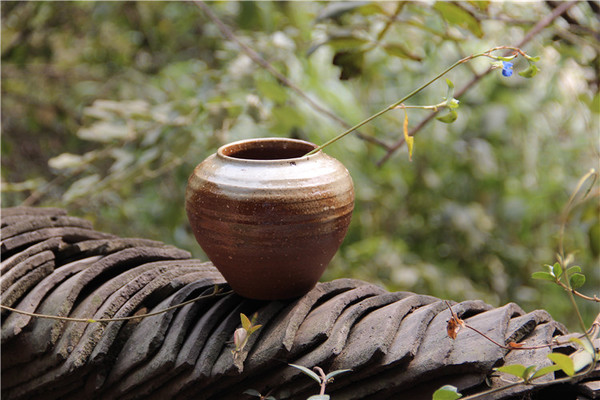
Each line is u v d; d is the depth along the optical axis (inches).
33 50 97.2
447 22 54.2
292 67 77.9
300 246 34.8
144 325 37.9
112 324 37.4
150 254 42.6
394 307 35.6
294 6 71.0
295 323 35.5
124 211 88.4
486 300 92.9
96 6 96.2
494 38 72.9
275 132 61.6
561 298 92.0
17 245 42.1
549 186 90.3
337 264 89.4
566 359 28.7
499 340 32.4
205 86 72.2
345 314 35.7
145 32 96.7
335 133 79.7
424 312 34.9
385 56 79.7
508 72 33.2
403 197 97.3
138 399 37.9
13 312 39.0
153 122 71.6
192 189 36.0
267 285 36.2
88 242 43.6
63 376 37.5
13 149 97.2
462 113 92.5
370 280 88.5
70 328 37.9
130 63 103.1
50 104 95.5
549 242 91.0
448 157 94.3
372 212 96.7
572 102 76.8
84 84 101.3
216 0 82.5
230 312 37.7
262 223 34.0
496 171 96.2
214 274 42.2
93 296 38.9
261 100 64.7
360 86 86.9
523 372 29.7
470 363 31.8
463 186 99.7
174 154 66.2
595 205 58.8
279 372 35.2
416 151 92.2
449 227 96.5
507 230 99.2
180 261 43.1
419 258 96.1
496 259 97.7
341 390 34.6
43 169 100.7
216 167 35.7
